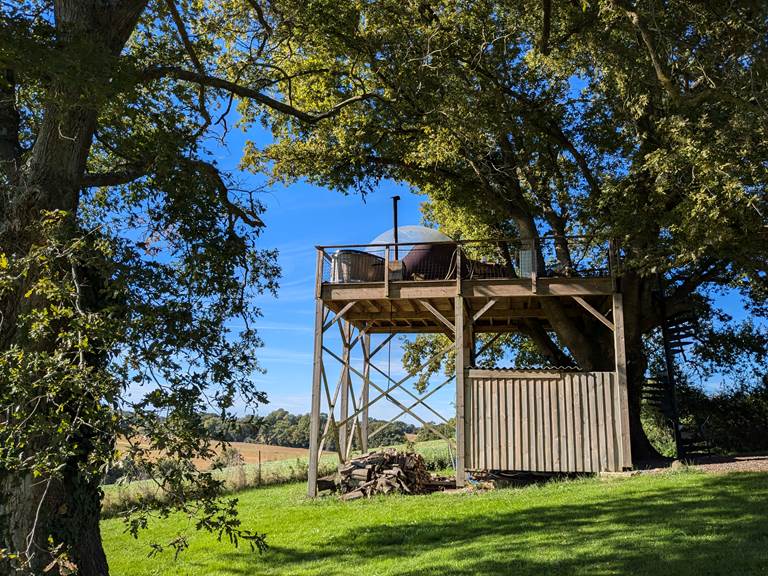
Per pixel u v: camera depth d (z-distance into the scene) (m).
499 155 19.09
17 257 6.84
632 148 16.02
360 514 12.36
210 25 13.71
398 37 15.50
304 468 22.67
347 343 19.00
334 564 8.80
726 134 12.47
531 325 21.22
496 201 19.47
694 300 20.48
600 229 15.88
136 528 5.00
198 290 6.83
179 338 5.61
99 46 7.13
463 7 16.67
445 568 7.71
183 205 8.16
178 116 10.41
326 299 16.44
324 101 19.02
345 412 18.69
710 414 23.08
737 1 11.44
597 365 18.31
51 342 5.42
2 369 4.59
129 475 4.64
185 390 4.86
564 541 8.32
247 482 19.94
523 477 16.69
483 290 15.73
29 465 4.76
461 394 15.45
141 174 9.00
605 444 14.74
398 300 17.00
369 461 15.89
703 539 7.62
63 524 6.70
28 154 8.00
